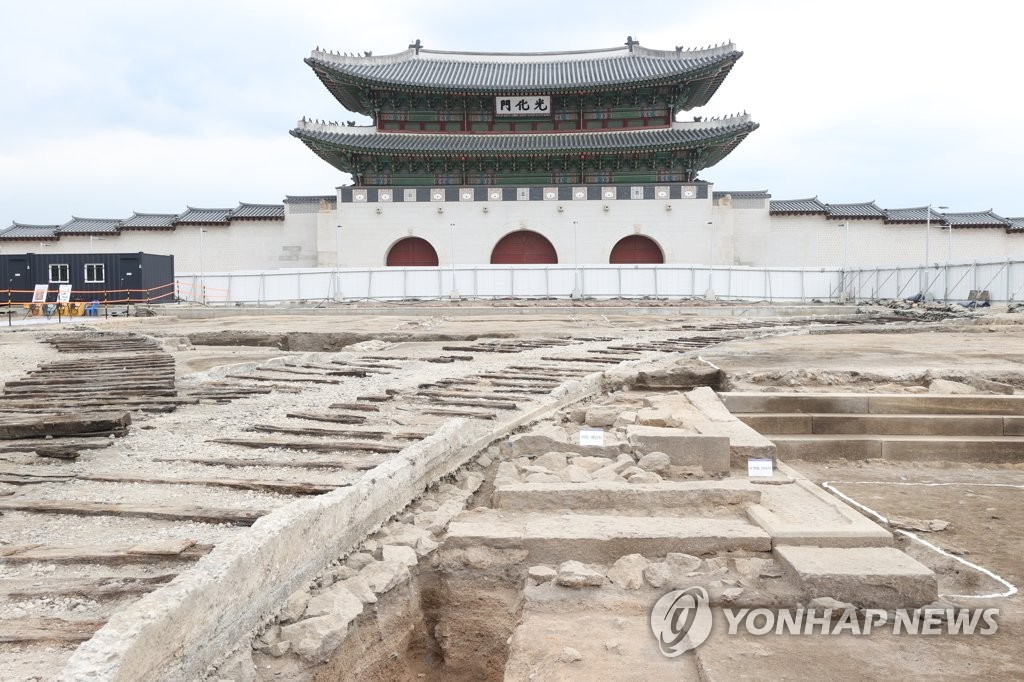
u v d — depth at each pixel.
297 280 47.56
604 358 15.48
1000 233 52.62
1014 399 9.58
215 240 55.69
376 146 52.31
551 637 4.29
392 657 4.91
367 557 5.33
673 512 5.95
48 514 5.62
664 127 56.56
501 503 6.20
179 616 3.63
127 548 4.82
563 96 55.84
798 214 54.75
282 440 8.05
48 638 3.72
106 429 8.38
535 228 53.66
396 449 7.54
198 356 17.80
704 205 53.06
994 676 3.75
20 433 8.18
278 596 4.51
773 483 6.88
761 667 3.86
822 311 40.28
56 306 37.03
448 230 53.72
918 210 55.84
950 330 22.56
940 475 8.25
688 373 11.85
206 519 5.46
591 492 6.13
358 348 18.86
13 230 55.16
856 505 6.91
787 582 4.68
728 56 52.19
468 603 5.35
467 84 55.41
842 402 9.88
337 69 52.31
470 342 21.33
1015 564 5.32
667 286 47.72
